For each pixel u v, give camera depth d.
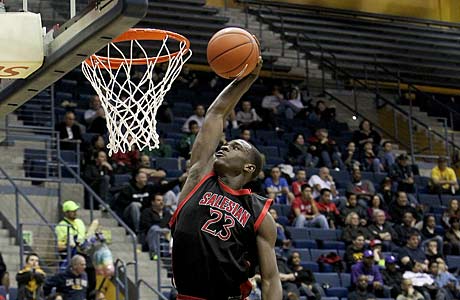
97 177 15.24
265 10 24.28
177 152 17.59
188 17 22.38
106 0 5.60
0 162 15.21
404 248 15.97
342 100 23.31
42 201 14.74
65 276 11.36
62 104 17.66
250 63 5.05
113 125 6.79
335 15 25.47
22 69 6.31
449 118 24.45
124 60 7.00
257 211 4.75
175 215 4.80
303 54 23.69
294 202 16.27
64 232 13.28
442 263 15.66
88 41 5.83
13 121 16.30
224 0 24.28
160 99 6.92
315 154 18.88
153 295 13.54
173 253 4.71
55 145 16.03
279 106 20.86
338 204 17.00
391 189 18.59
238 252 4.68
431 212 18.53
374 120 23.22
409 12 26.69
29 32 6.21
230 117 19.27
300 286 13.96
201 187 4.79
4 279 11.33
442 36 26.00
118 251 13.99
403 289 14.49
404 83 23.78
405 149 22.44
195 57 22.05
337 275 14.95
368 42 24.59
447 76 25.06
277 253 14.58
